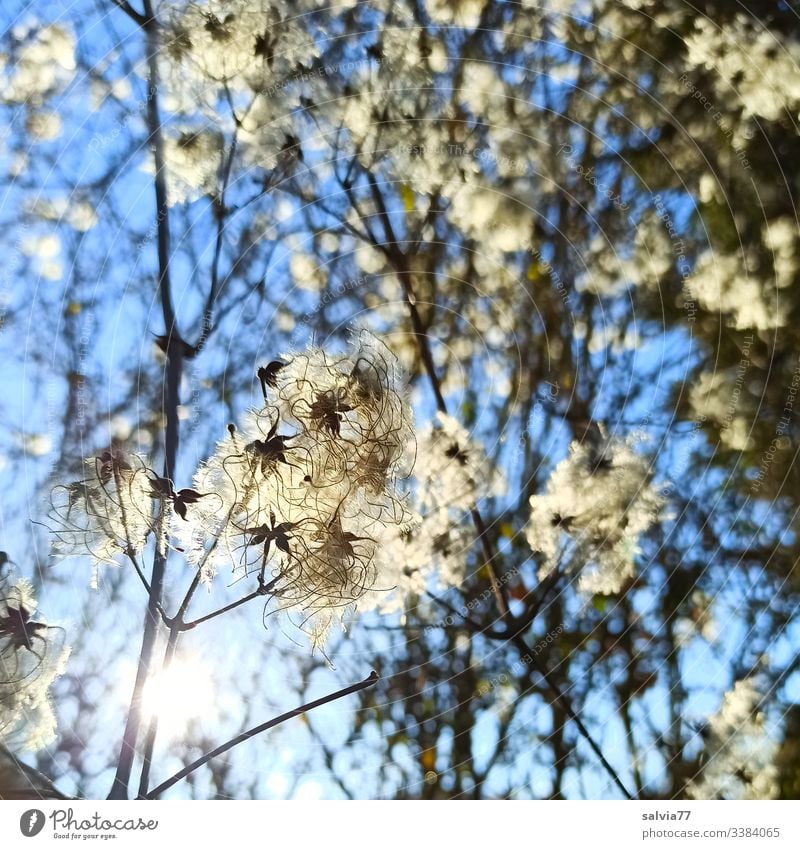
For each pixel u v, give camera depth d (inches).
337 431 10.8
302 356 11.3
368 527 11.3
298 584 10.8
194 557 11.1
